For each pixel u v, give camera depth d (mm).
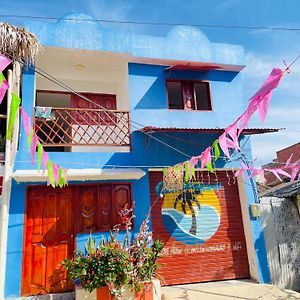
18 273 6031
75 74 8633
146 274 5938
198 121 8148
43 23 7504
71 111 8547
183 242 7477
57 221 6617
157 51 8242
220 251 7648
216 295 6465
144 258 5973
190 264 7375
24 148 6695
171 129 6832
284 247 7664
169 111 8031
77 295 5477
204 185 7984
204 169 7855
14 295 5914
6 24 6457
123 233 6781
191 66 8094
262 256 7469
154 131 7059
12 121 3006
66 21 7680
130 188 7145
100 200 6898
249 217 7715
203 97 8812
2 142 6953
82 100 8789
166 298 6277
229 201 8078
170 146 7672
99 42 7773
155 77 8211
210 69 8367
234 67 8773
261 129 7348
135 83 7988
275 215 7836
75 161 6914
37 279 6211
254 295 6469
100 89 9109
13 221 6238
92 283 5406
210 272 7434
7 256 6039
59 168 4891
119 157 7242
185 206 7723
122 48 7945
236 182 8281
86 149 8391
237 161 8094
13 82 6316
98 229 6711
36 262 6285
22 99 6906
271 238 7652
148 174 7398
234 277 7562
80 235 6582
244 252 7793
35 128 6793
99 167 7023
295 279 7496
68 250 6516
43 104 9734
